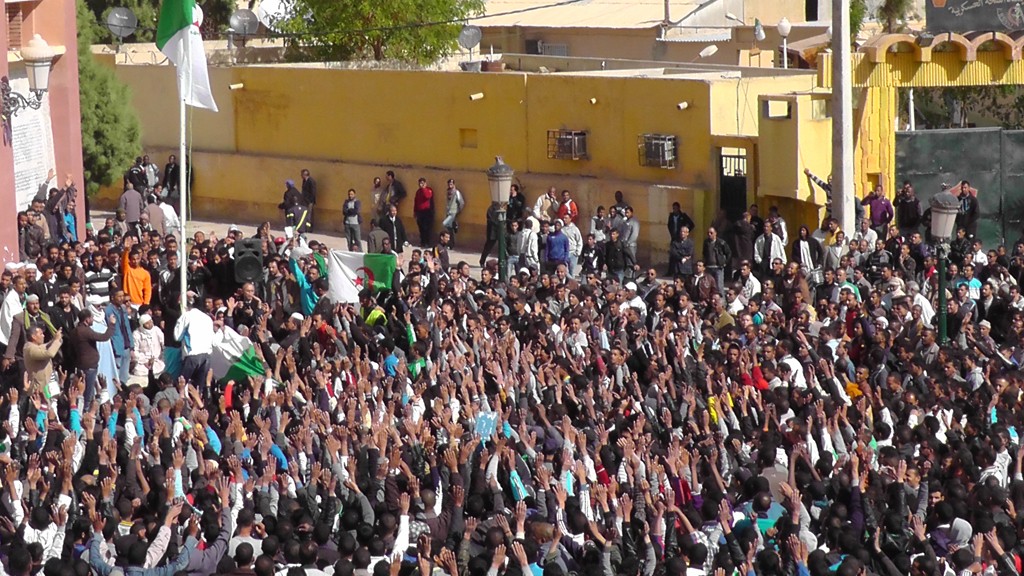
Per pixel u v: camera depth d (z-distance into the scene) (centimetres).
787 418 1391
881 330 1695
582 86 2827
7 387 1659
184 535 1048
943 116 4028
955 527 1075
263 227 2355
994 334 1952
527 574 952
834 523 1068
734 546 1003
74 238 2586
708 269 2348
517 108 2936
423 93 3080
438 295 2030
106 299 2119
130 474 1160
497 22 4581
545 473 1121
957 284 2084
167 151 3544
